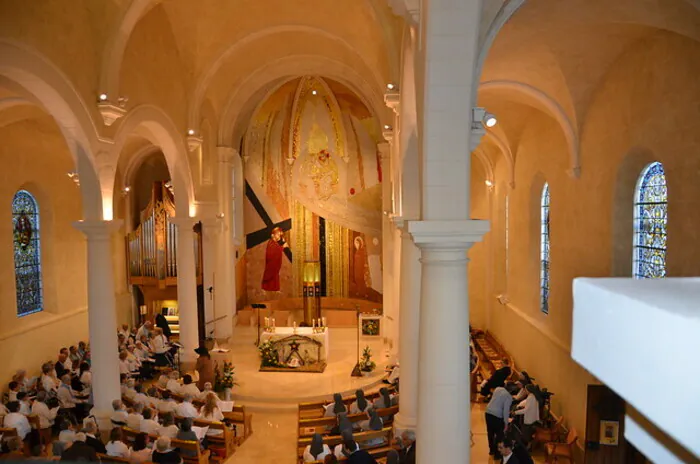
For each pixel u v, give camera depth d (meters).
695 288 1.12
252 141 20.55
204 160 16.03
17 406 10.07
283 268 21.00
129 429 9.44
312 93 20.20
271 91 18.47
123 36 9.83
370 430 9.65
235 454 10.45
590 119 9.42
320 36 14.60
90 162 9.62
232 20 13.12
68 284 15.27
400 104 8.61
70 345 15.22
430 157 5.38
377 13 9.18
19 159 13.32
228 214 17.33
